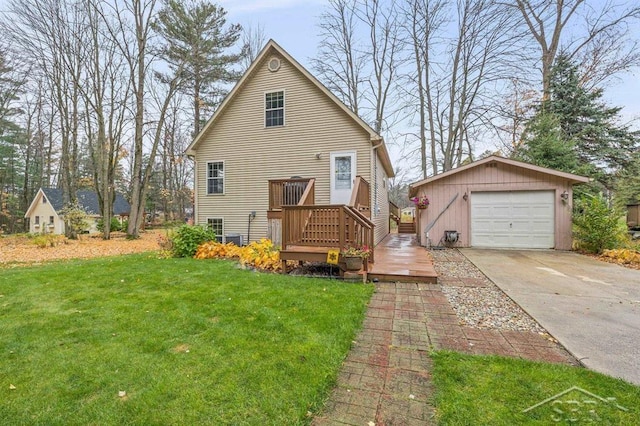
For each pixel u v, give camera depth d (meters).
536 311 3.77
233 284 5.00
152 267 6.50
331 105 9.78
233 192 10.80
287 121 10.21
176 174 30.52
